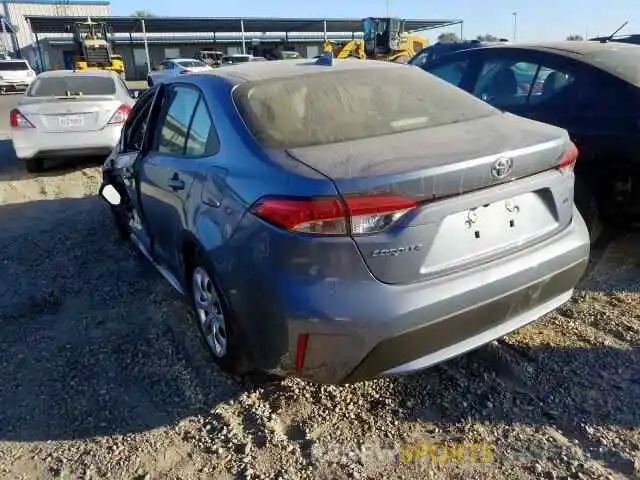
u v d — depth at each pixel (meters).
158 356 3.26
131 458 2.47
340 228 2.13
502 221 2.43
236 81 3.02
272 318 2.29
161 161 3.40
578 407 2.65
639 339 3.18
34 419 2.75
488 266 2.37
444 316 2.27
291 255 2.19
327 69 3.24
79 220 5.95
